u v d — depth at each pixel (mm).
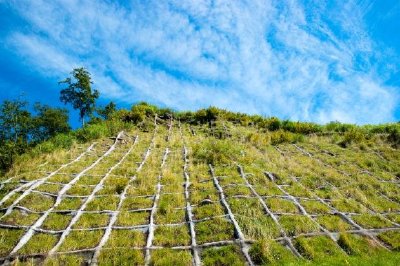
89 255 6402
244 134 16547
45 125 17031
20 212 7750
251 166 11461
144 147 14117
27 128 15484
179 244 6910
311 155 13484
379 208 9023
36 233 7035
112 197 8844
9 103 14617
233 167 11305
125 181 9750
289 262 6266
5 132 14352
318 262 6359
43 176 9914
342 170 11695
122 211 8172
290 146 14750
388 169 11867
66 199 8641
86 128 16047
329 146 14594
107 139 15047
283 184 10180
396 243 7262
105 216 7895
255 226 7379
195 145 13883
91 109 20109
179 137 15969
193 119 19656
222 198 8781
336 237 7336
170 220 7836
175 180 10172
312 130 17516
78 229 7270
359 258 6566
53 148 13180
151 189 9500
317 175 11047
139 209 8328
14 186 9031
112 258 6312
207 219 7793
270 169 11391
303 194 9531
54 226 7344
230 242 6844
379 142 14656
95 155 12734
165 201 8797
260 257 6371
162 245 6887
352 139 14922
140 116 18406
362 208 8883
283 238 7090
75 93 19594
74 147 13539
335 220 8102
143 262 6258
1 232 6945
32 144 14883
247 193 9109
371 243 7234
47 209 8055
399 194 9953
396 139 14773
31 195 8555
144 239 7062
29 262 6062
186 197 9062
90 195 8922
